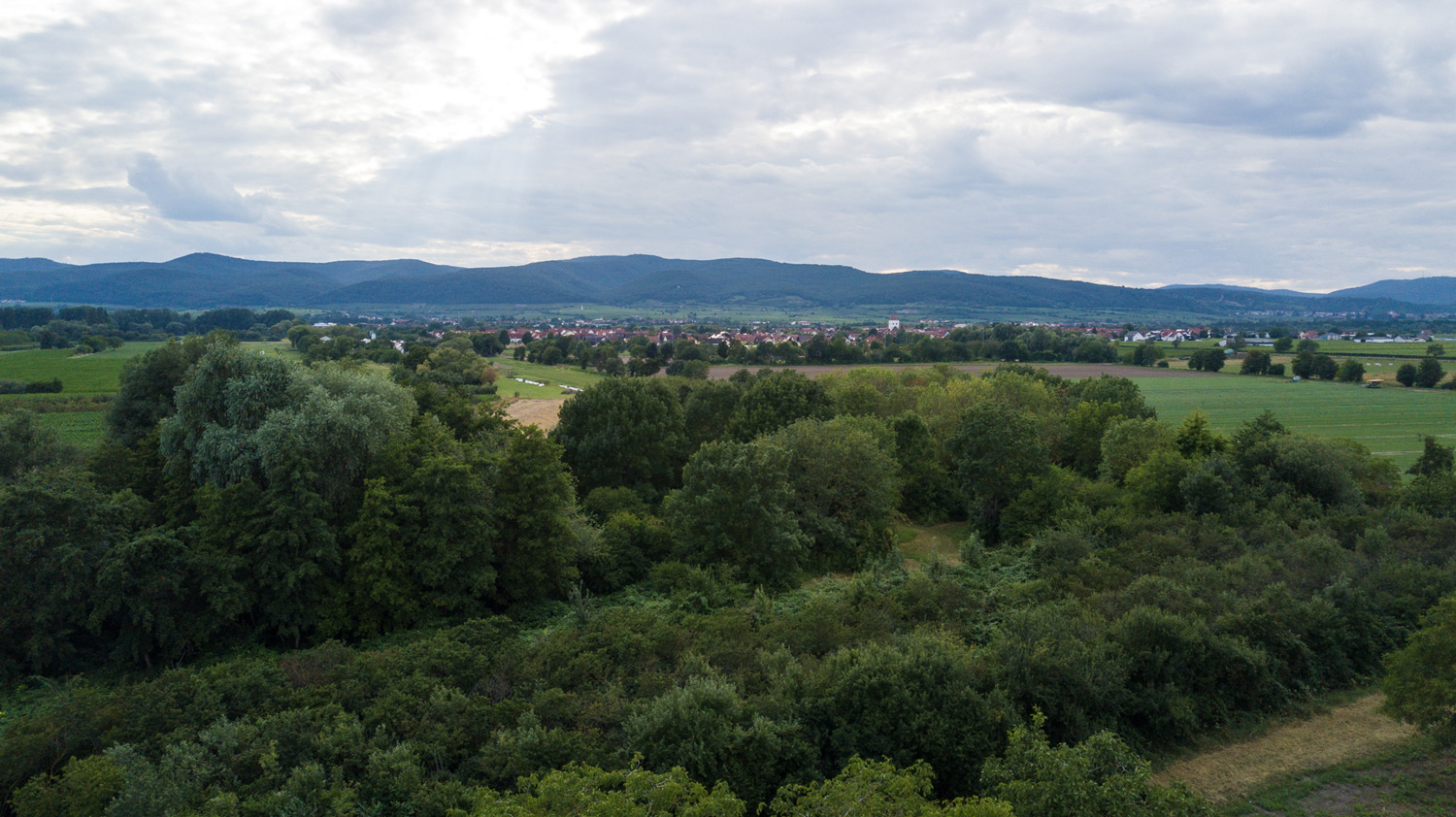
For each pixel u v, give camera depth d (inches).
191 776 764.6
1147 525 1694.1
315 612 1374.3
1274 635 1075.9
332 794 736.3
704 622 1252.5
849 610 1312.7
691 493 1764.3
